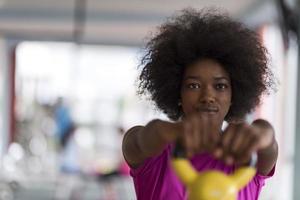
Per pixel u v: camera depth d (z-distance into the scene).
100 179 7.62
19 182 8.47
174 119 1.69
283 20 4.39
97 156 8.46
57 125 9.48
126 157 1.41
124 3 7.82
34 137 10.77
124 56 10.88
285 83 6.37
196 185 0.91
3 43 10.37
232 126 0.94
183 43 1.57
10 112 10.68
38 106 10.98
